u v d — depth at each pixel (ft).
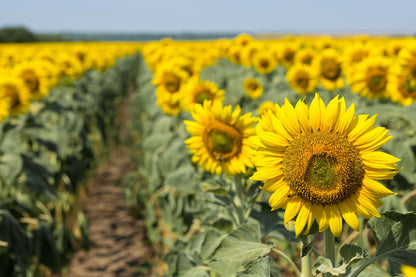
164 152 20.03
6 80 17.20
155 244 23.09
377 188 5.14
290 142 5.43
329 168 5.17
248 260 6.50
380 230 5.72
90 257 23.15
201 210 14.79
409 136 14.37
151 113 26.99
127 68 94.32
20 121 18.84
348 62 23.13
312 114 5.41
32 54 35.70
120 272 21.47
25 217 16.46
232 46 38.99
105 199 32.01
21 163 15.60
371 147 5.22
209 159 9.62
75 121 23.91
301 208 5.37
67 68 30.19
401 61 17.60
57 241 18.79
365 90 19.11
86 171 31.19
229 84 30.91
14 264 13.84
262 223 8.04
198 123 9.65
